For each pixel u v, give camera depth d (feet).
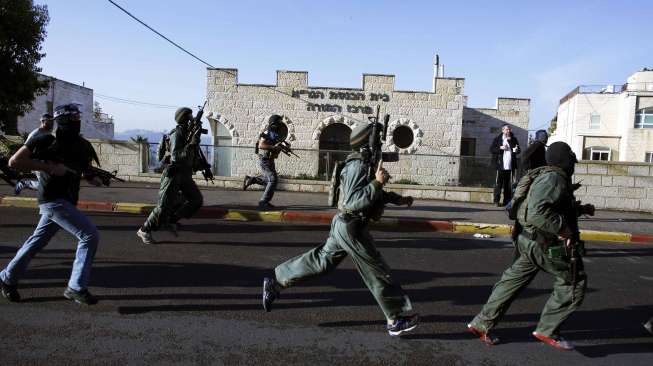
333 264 13.76
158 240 24.30
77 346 12.39
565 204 12.41
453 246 25.88
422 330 14.24
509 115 96.78
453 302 16.83
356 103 79.97
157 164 46.70
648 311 16.57
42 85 67.87
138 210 31.86
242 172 45.16
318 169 45.62
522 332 14.29
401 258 22.88
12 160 13.21
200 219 30.68
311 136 80.18
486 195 41.14
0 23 60.49
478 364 12.18
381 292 13.08
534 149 22.74
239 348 12.60
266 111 79.87
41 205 14.46
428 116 80.23
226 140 81.76
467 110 96.84
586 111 140.26
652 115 130.82
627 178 38.58
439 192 41.88
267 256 22.07
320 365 11.83
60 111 14.47
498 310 13.16
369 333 13.87
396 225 30.45
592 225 31.86
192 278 18.37
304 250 23.49
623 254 25.75
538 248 12.38
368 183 12.73
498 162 36.70
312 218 31.17
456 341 13.53
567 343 13.16
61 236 23.82
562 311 12.88
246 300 16.17
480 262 22.59
